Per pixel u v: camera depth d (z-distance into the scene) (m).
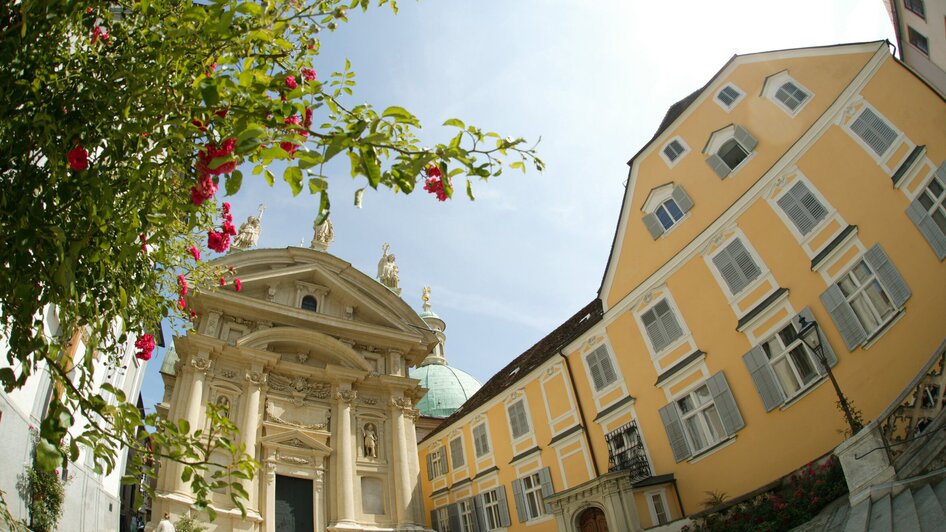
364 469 24.83
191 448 4.71
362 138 3.66
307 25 5.48
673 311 20.78
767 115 19.20
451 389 50.88
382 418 26.66
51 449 3.74
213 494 20.61
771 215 18.20
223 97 4.04
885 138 15.45
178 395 21.97
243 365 23.97
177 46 4.33
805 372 16.33
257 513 21.17
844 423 14.84
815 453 15.35
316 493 23.17
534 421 26.02
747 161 19.48
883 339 14.50
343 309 28.39
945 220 13.62
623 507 18.08
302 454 23.61
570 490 19.80
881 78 15.87
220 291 24.03
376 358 28.12
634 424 21.16
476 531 28.05
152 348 6.48
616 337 22.89
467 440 30.50
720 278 19.34
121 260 4.46
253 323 25.23
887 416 10.46
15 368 10.39
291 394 24.69
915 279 14.05
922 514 7.93
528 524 24.91
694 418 19.23
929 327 13.55
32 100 4.42
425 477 33.69
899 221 14.70
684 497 18.70
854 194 16.02
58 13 4.47
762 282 18.05
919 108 14.65
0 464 9.82
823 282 16.33
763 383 17.12
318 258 28.39
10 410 10.21
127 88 4.33
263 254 26.94
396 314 30.00
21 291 4.18
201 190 4.08
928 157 14.20
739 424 17.45
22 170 4.42
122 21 5.10
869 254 15.25
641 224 23.00
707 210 20.48
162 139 4.09
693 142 21.70
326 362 26.53
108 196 4.21
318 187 3.52
